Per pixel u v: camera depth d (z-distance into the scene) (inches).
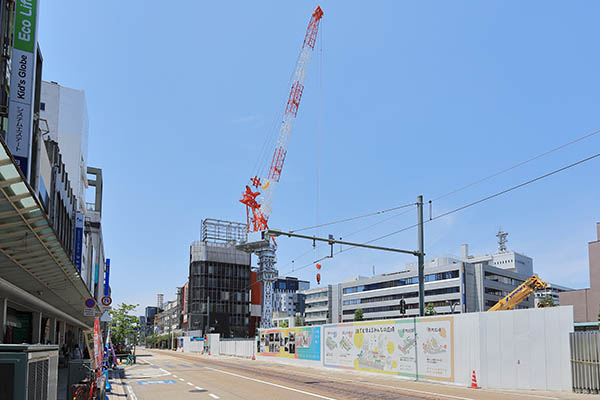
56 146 1139.3
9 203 398.3
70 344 2176.4
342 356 1321.4
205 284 5506.9
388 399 648.4
